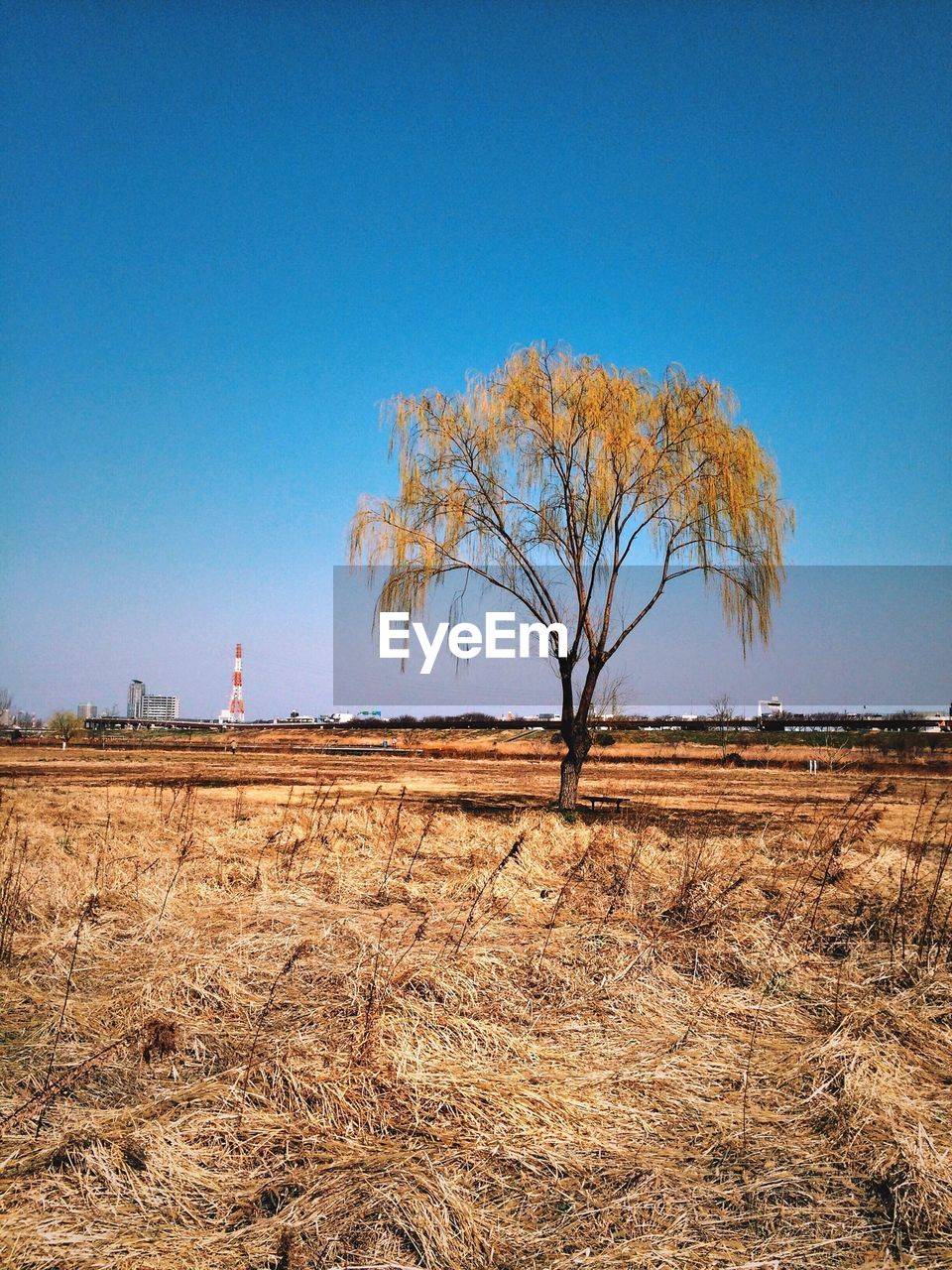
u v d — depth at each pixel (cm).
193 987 602
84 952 703
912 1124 428
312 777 3781
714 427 1934
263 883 998
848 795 2877
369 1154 401
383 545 1966
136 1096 460
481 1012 580
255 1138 414
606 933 782
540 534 1967
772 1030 571
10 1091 460
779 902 930
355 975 626
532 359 1997
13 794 2258
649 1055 521
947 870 1084
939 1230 349
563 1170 395
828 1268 327
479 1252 332
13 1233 337
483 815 2009
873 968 688
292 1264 320
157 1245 333
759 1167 400
